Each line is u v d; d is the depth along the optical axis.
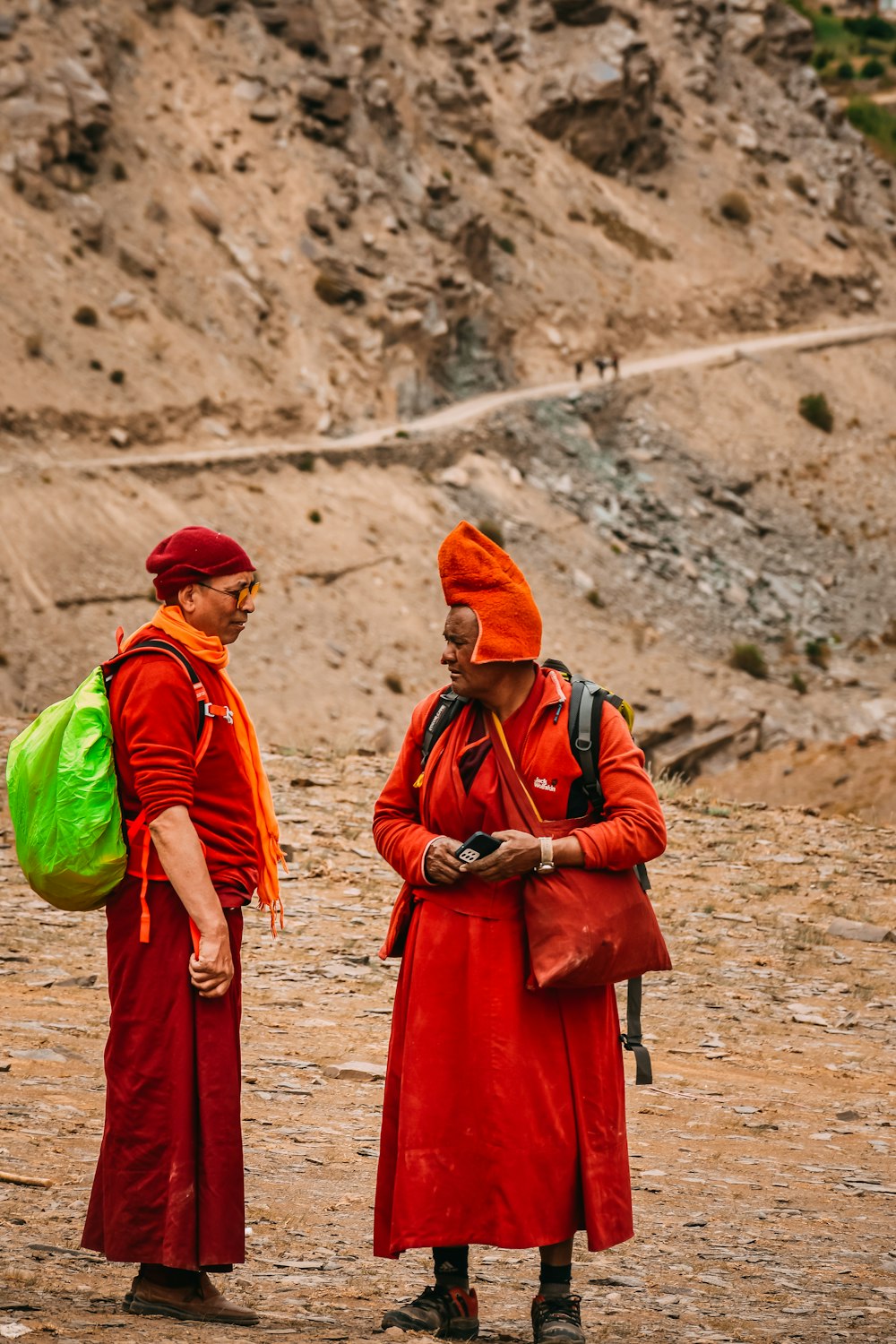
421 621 78.50
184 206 96.00
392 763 17.78
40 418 78.12
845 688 84.50
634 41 126.56
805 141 141.62
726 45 143.88
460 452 92.56
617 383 106.12
